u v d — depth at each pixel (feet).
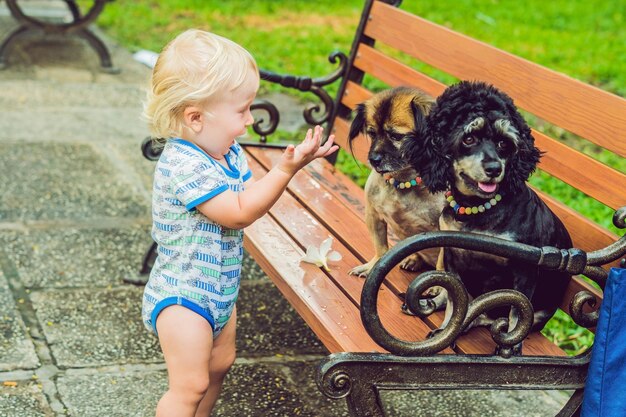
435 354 7.44
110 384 10.39
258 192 7.59
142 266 13.00
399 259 7.17
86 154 18.16
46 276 12.87
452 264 8.33
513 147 7.35
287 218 10.95
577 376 7.80
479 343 8.18
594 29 36.60
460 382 7.55
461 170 7.43
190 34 7.91
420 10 36.91
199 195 7.58
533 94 9.62
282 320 12.27
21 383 10.23
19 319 11.63
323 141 13.57
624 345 7.27
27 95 21.86
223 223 7.65
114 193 16.24
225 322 8.28
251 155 12.91
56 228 14.47
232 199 7.61
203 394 8.04
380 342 7.26
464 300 7.30
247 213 7.57
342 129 13.32
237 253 8.16
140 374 10.66
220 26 31.71
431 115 7.64
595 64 29.30
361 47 13.24
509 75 10.07
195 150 7.77
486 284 8.31
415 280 7.14
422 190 9.42
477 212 7.82
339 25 34.22
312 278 9.31
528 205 7.91
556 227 8.30
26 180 16.37
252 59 7.92
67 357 10.88
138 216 15.31
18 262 13.20
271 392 10.51
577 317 7.84
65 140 18.89
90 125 20.15
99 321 11.80
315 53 28.48
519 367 7.65
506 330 7.74
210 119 7.69
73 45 27.25
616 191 8.52
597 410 7.36
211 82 7.54
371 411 7.41
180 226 7.80
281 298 12.91
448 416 10.30
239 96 7.72
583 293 7.81
